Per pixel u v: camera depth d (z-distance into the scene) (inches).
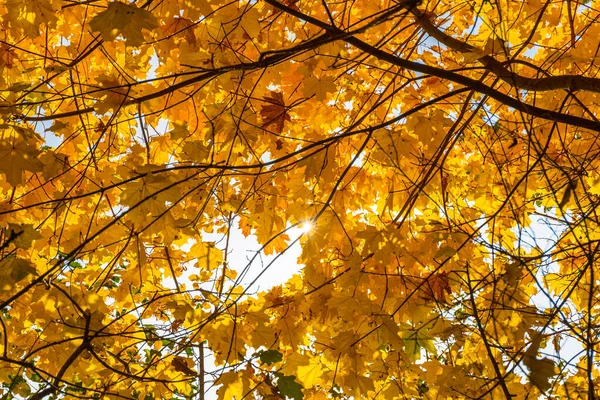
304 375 106.3
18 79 105.6
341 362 105.3
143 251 108.0
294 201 108.9
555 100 113.5
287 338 115.5
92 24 68.9
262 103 109.0
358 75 115.6
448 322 100.5
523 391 98.8
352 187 123.0
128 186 81.5
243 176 115.3
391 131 103.2
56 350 101.7
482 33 99.7
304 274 113.3
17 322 109.1
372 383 98.7
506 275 76.7
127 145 118.3
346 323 110.7
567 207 112.2
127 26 70.0
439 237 94.8
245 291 90.4
